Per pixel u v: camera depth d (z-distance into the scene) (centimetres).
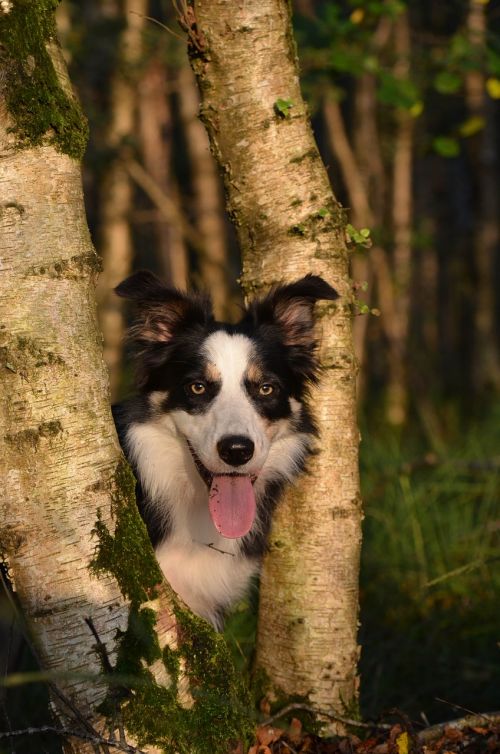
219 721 302
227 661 314
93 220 1428
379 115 1247
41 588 283
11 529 282
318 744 351
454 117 1372
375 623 552
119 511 298
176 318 464
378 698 470
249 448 407
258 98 370
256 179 377
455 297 1761
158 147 1195
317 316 397
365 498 709
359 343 1153
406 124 1241
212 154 385
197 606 446
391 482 733
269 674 388
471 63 662
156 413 453
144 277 455
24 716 455
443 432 1122
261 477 438
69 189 290
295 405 441
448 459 767
